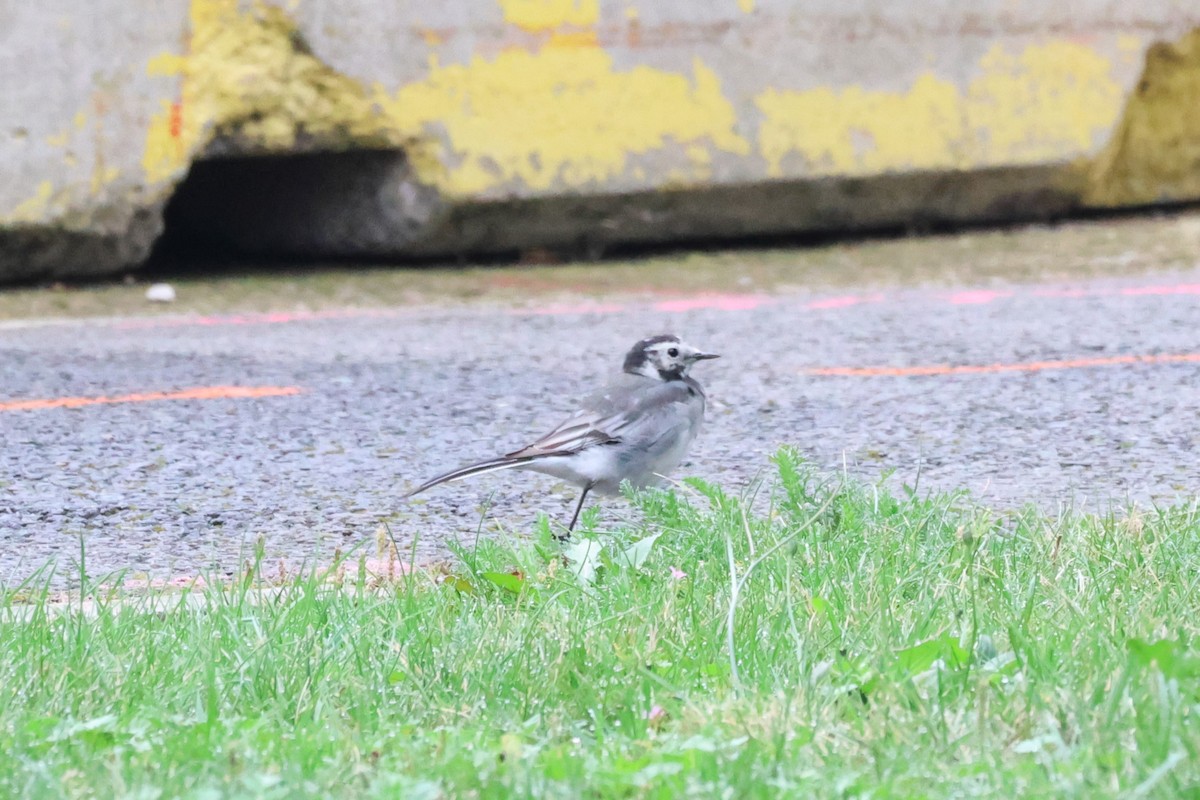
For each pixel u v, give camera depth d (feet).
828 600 24.50
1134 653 19.61
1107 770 17.28
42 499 34.22
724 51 70.13
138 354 50.26
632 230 70.85
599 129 68.49
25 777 18.17
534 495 34.88
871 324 54.60
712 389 44.78
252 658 22.53
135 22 61.52
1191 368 45.78
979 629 22.80
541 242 70.13
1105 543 27.37
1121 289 60.59
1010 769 17.53
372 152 66.49
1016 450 37.42
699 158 69.92
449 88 66.18
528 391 44.70
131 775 18.01
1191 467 35.50
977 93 74.08
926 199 74.59
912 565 26.43
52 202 60.90
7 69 59.88
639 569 26.84
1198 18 78.02
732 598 22.63
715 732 18.90
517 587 26.02
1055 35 75.15
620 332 54.19
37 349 51.13
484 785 17.51
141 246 63.93
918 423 40.29
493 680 21.70
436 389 44.98
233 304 60.85
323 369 47.83
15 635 23.63
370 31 64.69
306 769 18.40
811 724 19.26
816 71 71.46
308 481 35.76
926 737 18.75
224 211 72.08
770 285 64.85
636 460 31.73
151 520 32.81
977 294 60.70
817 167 71.56
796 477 30.09
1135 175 79.46
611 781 17.20
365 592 26.32
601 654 22.41
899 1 72.54
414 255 69.62
